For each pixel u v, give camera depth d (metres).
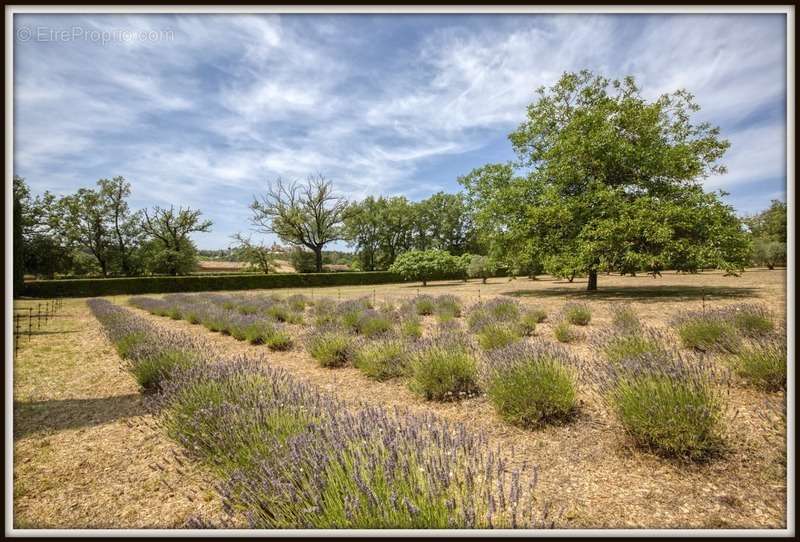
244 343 9.43
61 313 18.59
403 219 60.62
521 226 18.12
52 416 4.75
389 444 2.38
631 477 2.92
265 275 41.22
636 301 12.84
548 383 4.03
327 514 1.99
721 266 14.13
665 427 3.10
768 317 6.75
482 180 25.52
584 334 8.08
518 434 3.80
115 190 48.38
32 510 2.75
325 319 11.33
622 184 16.86
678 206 14.87
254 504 2.30
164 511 2.71
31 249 40.50
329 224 52.50
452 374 4.98
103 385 6.14
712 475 2.88
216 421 3.33
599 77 19.69
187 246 50.88
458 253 60.94
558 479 2.91
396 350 6.14
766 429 3.41
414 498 1.98
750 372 4.30
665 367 3.76
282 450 2.61
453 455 2.37
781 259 33.28
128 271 49.66
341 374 6.35
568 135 17.86
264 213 50.03
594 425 3.87
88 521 2.60
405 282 48.88
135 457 3.57
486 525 2.00
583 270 16.33
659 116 17.70
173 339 7.39
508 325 8.26
